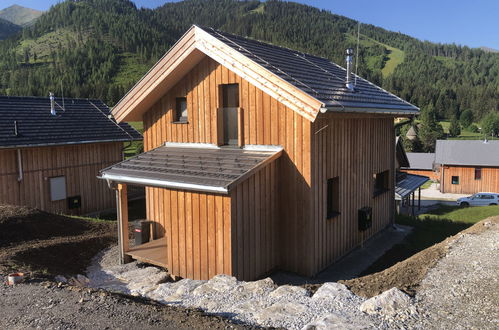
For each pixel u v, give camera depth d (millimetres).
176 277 8695
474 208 23422
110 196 18750
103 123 19703
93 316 5156
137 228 10773
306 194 8727
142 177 8797
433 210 26625
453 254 6824
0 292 6141
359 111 9211
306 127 8594
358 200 11172
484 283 5449
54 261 9156
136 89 10688
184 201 8422
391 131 13258
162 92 10867
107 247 10938
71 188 17172
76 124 18516
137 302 5699
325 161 9273
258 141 9344
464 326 4383
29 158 15672
